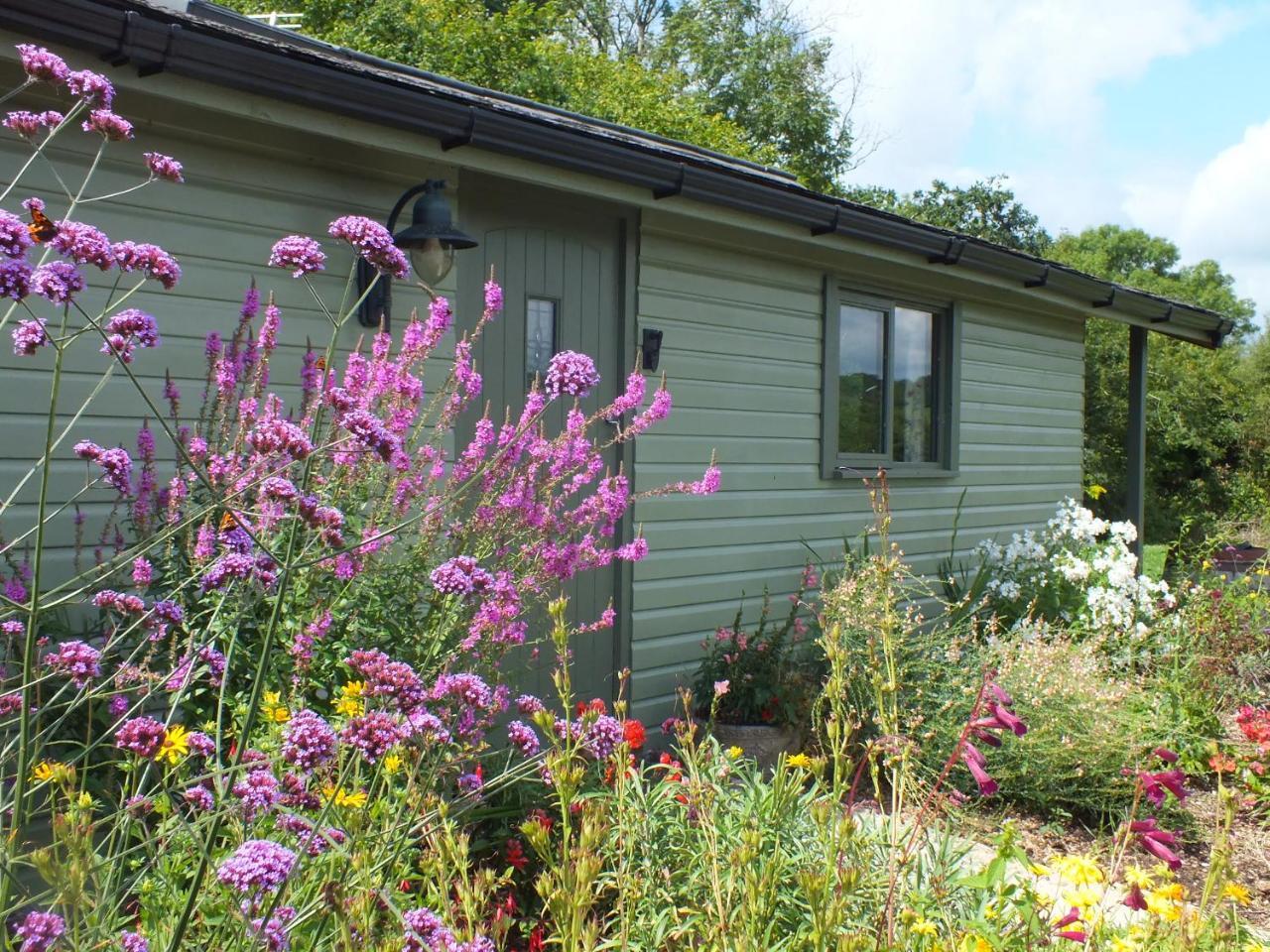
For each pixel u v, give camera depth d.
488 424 3.87
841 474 7.21
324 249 4.48
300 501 2.04
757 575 6.66
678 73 26.61
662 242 6.02
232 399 3.52
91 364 3.82
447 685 2.21
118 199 3.89
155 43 3.44
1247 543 13.14
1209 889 2.42
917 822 2.34
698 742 5.46
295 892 2.01
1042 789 4.96
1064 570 7.68
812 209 6.01
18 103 3.63
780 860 2.39
